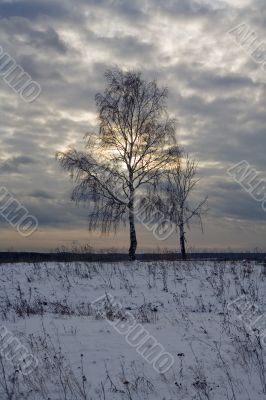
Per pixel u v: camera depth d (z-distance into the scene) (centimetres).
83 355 975
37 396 801
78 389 817
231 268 2286
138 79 2986
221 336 1123
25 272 2295
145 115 2969
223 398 799
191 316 1388
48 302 1759
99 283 2088
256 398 799
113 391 816
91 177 2895
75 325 1216
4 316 1383
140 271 2298
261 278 2108
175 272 2234
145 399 792
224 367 921
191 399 795
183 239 3212
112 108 2947
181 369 894
